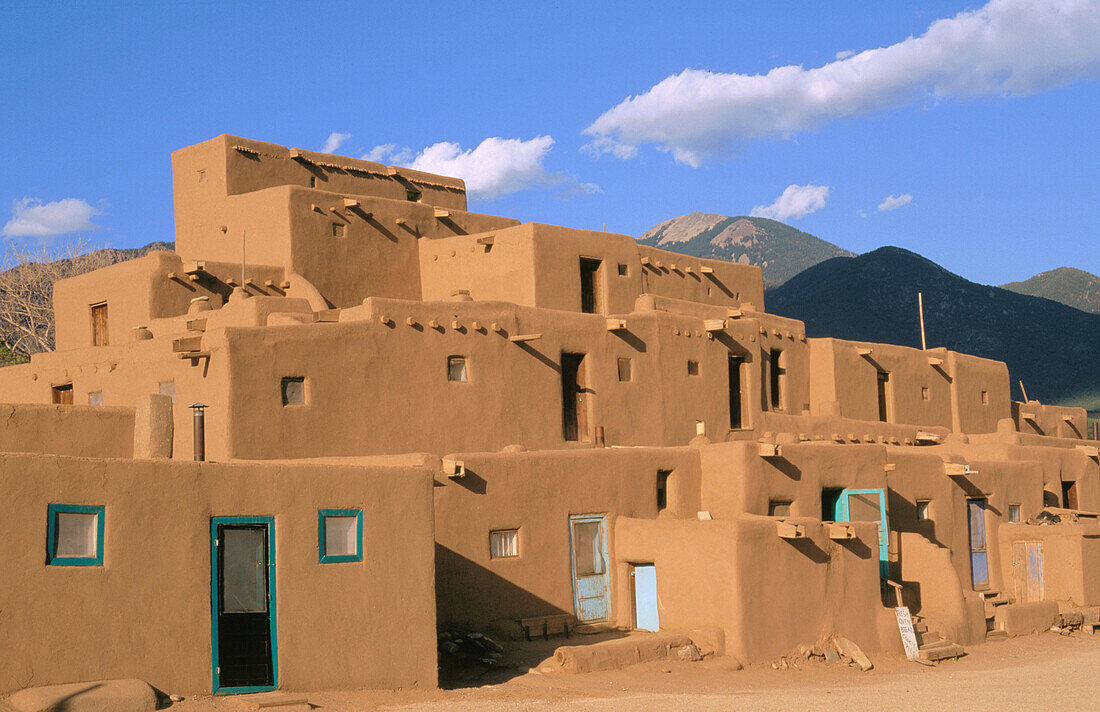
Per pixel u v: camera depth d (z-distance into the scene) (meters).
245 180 32.91
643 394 30.02
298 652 15.06
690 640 20.16
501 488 21.12
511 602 21.00
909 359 41.62
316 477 15.57
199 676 14.05
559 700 16.09
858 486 26.28
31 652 12.61
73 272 67.06
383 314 24.44
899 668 21.58
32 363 28.48
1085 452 36.47
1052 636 26.95
